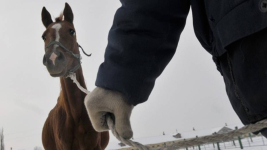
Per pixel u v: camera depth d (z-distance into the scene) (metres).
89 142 2.68
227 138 0.54
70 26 2.95
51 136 3.07
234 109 0.70
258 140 16.78
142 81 0.69
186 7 0.77
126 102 0.67
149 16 0.70
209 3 0.68
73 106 2.64
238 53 0.59
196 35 0.81
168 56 0.76
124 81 0.67
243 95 0.60
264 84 0.54
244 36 0.56
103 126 0.70
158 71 0.74
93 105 0.67
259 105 0.57
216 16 0.65
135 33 0.70
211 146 19.44
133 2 0.71
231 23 0.59
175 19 0.76
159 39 0.72
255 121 0.61
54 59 2.49
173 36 0.76
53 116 3.02
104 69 0.71
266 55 0.54
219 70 0.78
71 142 2.69
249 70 0.57
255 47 0.56
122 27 0.72
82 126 2.65
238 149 11.84
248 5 0.57
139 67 0.69
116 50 0.71
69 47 2.74
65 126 2.71
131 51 0.69
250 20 0.56
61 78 2.78
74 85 2.68
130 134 0.64
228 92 0.73
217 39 0.66
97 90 0.70
